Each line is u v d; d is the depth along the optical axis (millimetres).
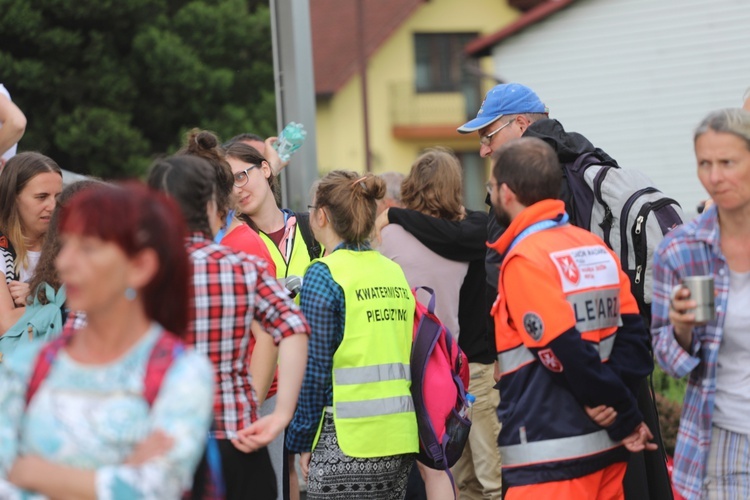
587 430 6402
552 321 6164
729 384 6090
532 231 6461
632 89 41969
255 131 40125
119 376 4219
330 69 58406
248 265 5902
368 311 7598
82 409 4191
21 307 8141
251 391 5953
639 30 41781
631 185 8117
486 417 9742
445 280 9414
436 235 9344
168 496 4066
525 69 43500
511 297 6355
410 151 58750
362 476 7527
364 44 57875
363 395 7527
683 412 6262
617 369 6520
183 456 4090
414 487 9344
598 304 6414
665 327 6219
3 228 8406
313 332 7504
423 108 58344
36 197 8336
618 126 42312
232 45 40719
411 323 7891
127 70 38625
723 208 5941
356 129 58500
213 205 6000
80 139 36531
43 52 37094
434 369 7863
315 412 7555
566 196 8234
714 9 40656
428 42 58500
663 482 7891
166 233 4332
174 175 5848
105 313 4246
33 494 4219
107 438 4160
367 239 7844
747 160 5828
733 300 6039
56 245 7660
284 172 13219
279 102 13156
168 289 4371
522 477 6461
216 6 41031
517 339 6457
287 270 9359
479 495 10086
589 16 42375
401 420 7586
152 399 4199
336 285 7555
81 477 4051
